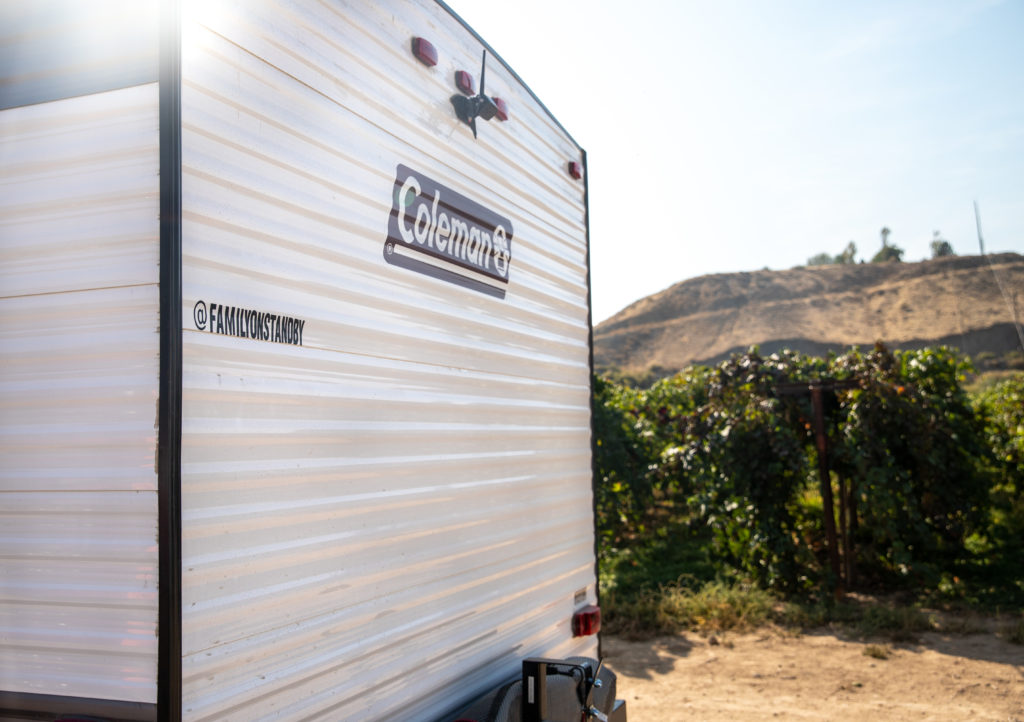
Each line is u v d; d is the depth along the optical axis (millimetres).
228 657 1793
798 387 8797
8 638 1796
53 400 1795
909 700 5570
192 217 1771
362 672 2219
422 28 2717
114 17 1811
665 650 6910
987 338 57656
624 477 10609
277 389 1975
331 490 2137
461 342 2836
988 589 8250
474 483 2850
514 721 2625
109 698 1703
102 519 1730
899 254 82312
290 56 2092
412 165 2602
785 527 8656
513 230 3326
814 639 7121
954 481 8844
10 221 1865
